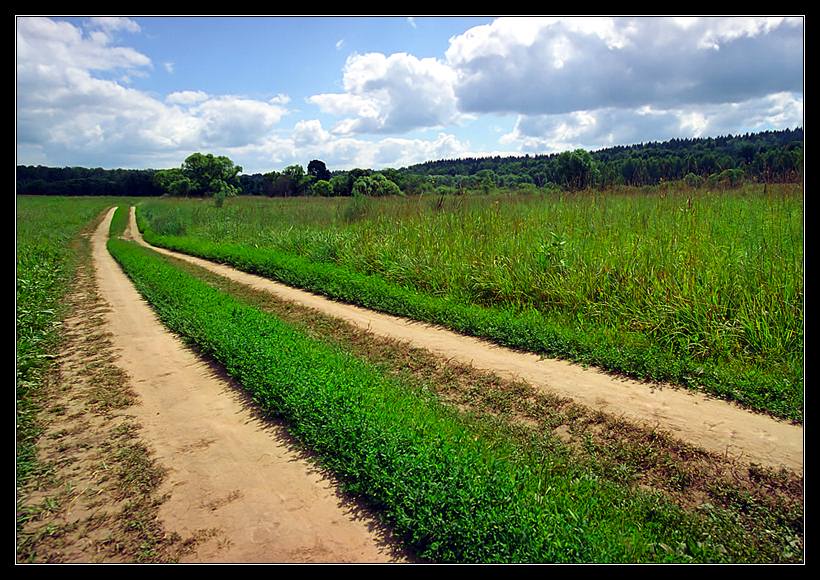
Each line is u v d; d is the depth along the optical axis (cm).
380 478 383
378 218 1446
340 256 1320
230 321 794
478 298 892
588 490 392
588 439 466
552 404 530
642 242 821
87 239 2848
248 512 382
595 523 344
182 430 510
